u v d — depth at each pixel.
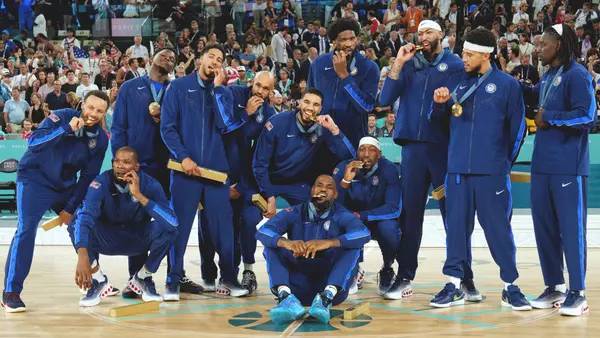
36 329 4.22
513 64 13.91
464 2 16.06
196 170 5.05
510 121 4.76
